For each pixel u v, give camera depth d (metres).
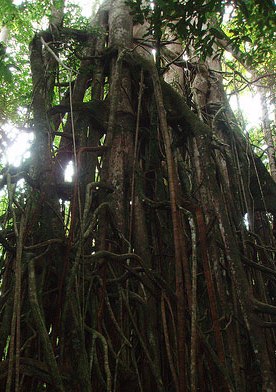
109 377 2.26
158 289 2.95
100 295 2.75
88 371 2.25
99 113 4.05
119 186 3.61
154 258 3.46
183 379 2.19
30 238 3.10
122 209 3.47
